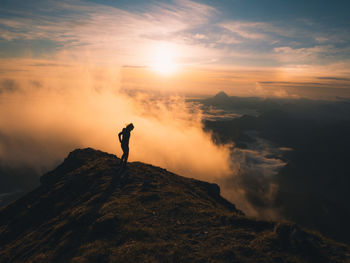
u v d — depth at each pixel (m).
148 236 7.67
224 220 8.94
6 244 11.28
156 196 11.57
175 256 6.50
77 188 15.16
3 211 15.98
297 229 7.33
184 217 9.29
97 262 6.50
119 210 9.67
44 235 10.02
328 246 6.89
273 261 6.23
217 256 6.49
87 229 8.78
